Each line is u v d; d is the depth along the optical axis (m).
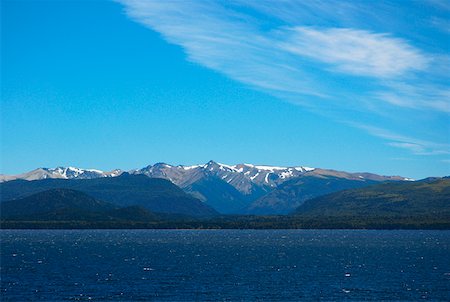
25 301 117.38
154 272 164.00
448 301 117.94
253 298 120.94
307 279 147.88
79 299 119.75
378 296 122.94
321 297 122.00
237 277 152.38
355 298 120.62
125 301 117.75
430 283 140.38
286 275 156.12
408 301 117.75
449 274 157.50
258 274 158.88
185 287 134.88
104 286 136.25
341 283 140.50
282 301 117.56
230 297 122.06
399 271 164.88
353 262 193.50
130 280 146.38
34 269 170.88
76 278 150.00
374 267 176.50
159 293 126.75
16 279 147.62
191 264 188.25
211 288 133.25
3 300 118.31
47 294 125.12
